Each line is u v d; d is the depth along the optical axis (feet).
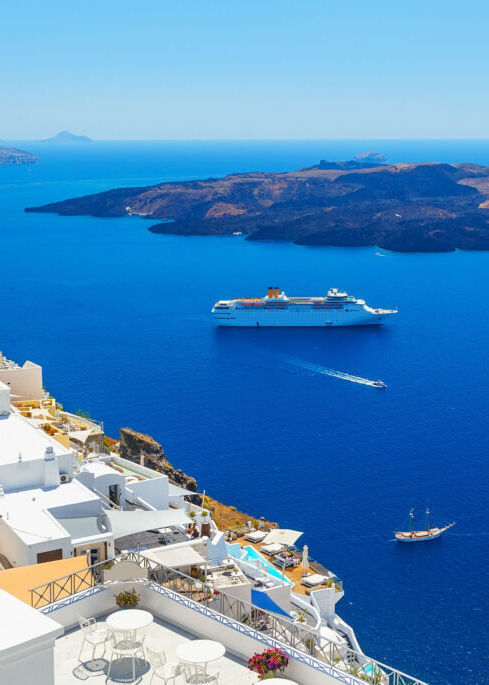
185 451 607.78
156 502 236.22
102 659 107.34
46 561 165.89
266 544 341.41
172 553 155.94
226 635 111.14
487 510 496.64
